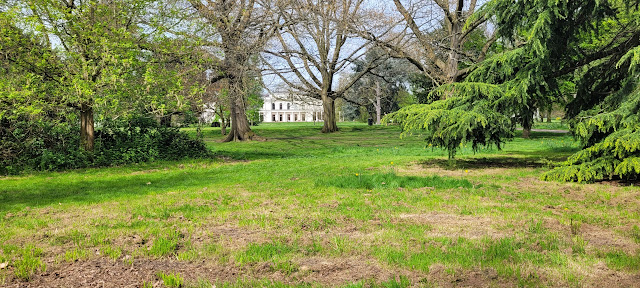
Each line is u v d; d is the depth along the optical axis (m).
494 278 3.68
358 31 19.69
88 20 14.37
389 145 26.92
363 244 4.69
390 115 12.49
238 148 25.67
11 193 9.33
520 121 12.36
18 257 4.46
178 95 15.82
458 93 12.07
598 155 9.27
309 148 25.48
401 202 7.11
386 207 6.70
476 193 7.96
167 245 4.63
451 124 11.29
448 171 11.93
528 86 11.09
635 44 10.48
